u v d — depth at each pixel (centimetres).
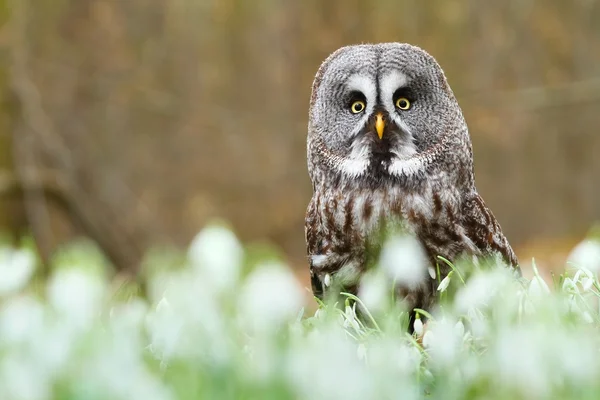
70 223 3350
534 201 4025
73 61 3566
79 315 646
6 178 2961
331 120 1191
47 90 3538
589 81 3862
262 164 3838
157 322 719
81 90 3584
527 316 788
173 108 3703
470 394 705
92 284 656
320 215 1183
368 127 1155
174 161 3750
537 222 4025
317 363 617
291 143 3856
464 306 836
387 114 1152
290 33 3856
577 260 888
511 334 678
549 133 4019
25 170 2980
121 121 3653
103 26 3603
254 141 3831
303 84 3866
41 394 594
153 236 3662
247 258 682
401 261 857
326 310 852
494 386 682
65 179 3045
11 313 646
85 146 3609
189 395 624
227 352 658
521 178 4012
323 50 3869
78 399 587
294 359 624
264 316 670
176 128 3747
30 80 3262
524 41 3975
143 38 3678
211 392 635
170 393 617
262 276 670
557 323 728
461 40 3934
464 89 3944
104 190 3628
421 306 1133
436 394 719
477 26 3947
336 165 1177
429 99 1173
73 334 632
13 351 625
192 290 683
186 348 664
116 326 706
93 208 3097
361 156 1157
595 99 3847
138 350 699
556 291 870
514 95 3912
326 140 1193
